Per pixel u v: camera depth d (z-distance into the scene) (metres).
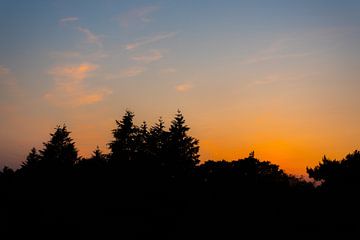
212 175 48.34
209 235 34.88
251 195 41.22
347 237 30.09
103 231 38.12
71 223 40.47
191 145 51.19
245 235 33.69
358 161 36.06
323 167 38.00
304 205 36.31
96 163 50.38
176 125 51.06
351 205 33.66
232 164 49.59
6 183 51.03
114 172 48.03
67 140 54.03
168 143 49.81
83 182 48.09
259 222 35.34
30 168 53.88
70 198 46.06
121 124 51.38
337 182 36.25
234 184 44.56
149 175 47.25
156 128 52.38
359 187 35.03
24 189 48.75
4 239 36.25
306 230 32.44
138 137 51.66
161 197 44.47
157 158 49.25
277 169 53.94
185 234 35.84
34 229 39.22
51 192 47.81
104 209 43.53
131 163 48.56
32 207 45.41
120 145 50.44
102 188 46.34
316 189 39.41
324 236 30.88
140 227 38.62
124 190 45.75
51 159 51.59
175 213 40.84
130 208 43.00
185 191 44.91
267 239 32.19
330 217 33.09
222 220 37.28
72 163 52.75
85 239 36.25
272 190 41.84
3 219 41.88
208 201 42.22
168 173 48.38
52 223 40.72
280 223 34.44
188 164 49.22
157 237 35.81
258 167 51.25
